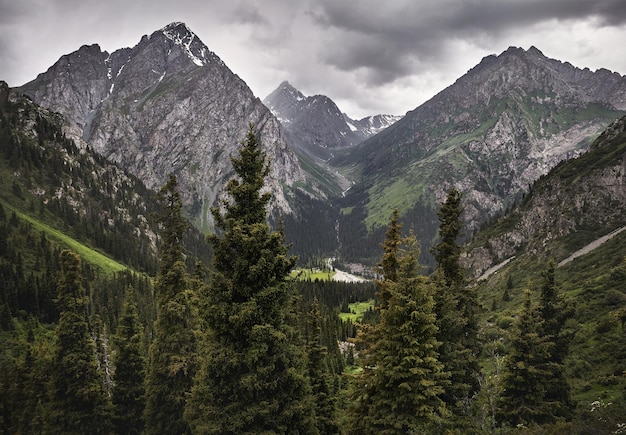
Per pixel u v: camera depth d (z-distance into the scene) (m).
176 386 29.41
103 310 90.12
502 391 24.67
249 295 16.45
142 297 110.75
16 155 174.25
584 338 40.34
